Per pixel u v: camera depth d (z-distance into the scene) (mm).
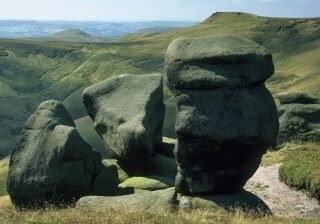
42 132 27375
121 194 28047
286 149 40750
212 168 22062
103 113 32562
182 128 21312
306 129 45750
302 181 29297
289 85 194500
